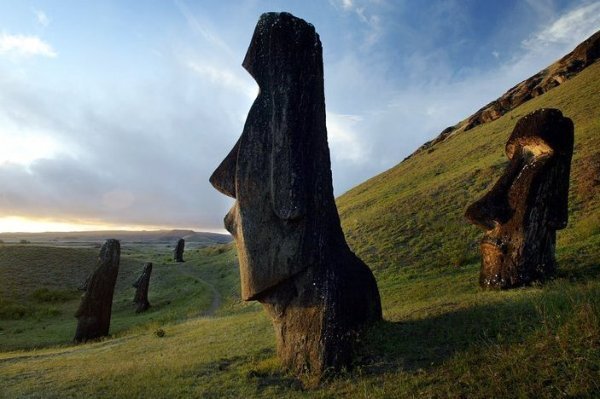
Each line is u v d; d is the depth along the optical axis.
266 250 7.96
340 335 7.62
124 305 32.38
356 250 22.89
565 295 7.71
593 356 5.49
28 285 36.12
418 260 19.17
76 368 10.85
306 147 8.12
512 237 10.91
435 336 7.84
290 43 8.24
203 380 8.20
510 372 5.83
